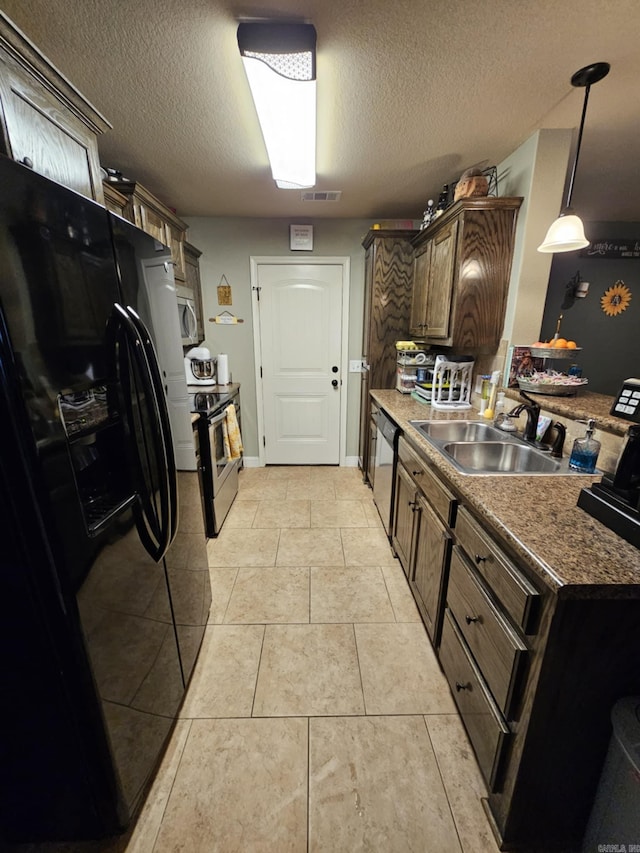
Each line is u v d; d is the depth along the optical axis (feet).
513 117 5.35
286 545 7.95
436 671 4.96
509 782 3.09
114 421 3.15
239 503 9.92
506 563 3.12
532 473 4.32
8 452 2.18
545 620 2.65
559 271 10.93
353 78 4.54
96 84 4.64
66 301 2.53
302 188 8.05
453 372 7.80
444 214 6.82
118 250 3.21
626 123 5.50
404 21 3.69
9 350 2.11
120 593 3.10
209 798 3.61
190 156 6.61
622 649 2.68
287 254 10.78
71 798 2.98
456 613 4.22
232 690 4.70
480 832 3.35
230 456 9.23
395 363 10.18
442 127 5.65
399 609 6.08
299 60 3.99
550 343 5.81
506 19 3.65
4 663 2.55
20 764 2.86
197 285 10.53
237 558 7.48
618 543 2.87
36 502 2.30
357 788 3.68
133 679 3.32
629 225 10.87
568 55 4.14
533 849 3.26
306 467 12.53
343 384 11.91
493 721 3.24
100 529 2.82
